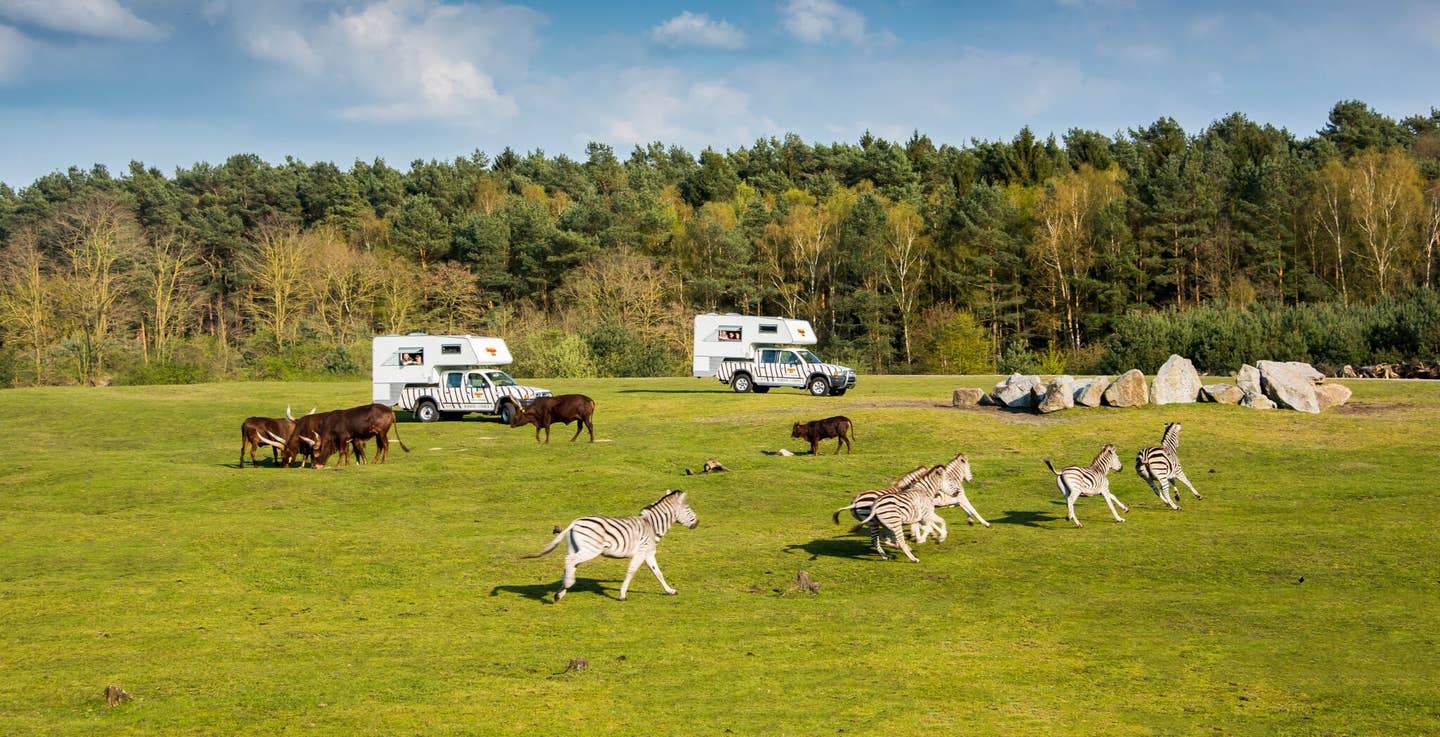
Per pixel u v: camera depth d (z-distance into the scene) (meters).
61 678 11.41
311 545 19.27
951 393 47.19
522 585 16.39
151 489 25.34
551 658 12.30
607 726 9.94
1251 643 12.81
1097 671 11.75
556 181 137.12
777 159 145.62
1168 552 18.16
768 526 21.28
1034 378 38.34
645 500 24.20
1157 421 33.41
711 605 15.01
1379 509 21.28
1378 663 11.85
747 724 9.99
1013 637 13.22
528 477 26.83
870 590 15.95
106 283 79.88
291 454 28.94
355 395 54.22
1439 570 16.31
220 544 19.27
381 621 14.16
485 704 10.57
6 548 18.92
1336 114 125.00
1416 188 78.25
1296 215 84.25
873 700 10.73
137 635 13.37
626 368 74.19
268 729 9.77
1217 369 56.81
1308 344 55.22
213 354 81.69
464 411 43.06
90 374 76.81
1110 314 86.56
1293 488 24.23
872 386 53.19
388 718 10.12
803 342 49.66
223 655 12.43
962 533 20.31
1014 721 10.09
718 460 29.47
